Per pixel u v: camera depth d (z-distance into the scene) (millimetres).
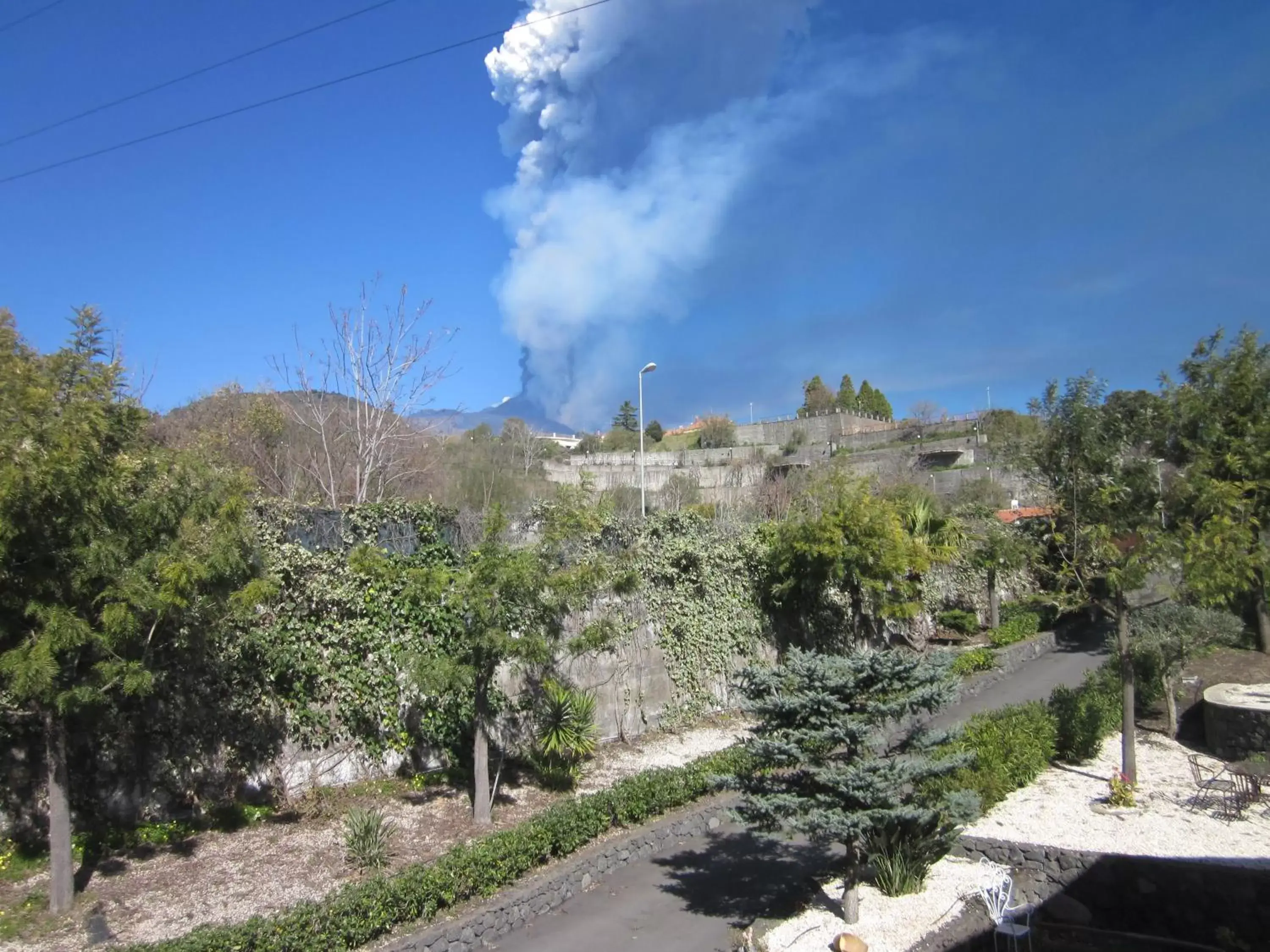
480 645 10383
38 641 7328
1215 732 14406
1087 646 25812
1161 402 12688
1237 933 9281
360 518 12133
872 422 67500
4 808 8961
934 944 8445
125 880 8812
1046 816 11586
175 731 10125
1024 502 17484
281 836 10125
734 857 11281
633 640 15875
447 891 8836
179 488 8508
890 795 8320
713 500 33812
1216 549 11781
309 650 11242
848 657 8766
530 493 32531
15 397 7504
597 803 11188
